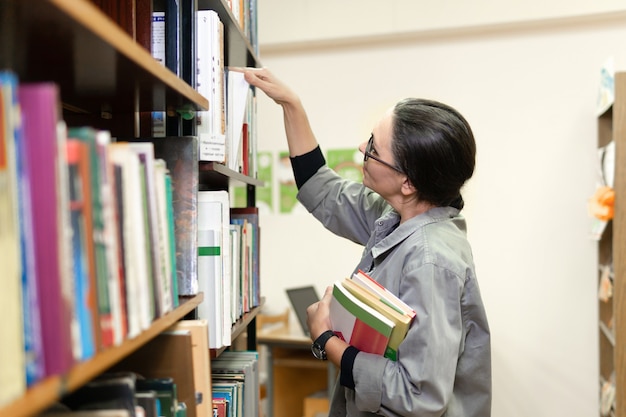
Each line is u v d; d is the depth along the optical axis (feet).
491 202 9.81
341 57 10.53
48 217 1.66
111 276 2.08
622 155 7.34
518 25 9.46
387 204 5.21
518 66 9.70
